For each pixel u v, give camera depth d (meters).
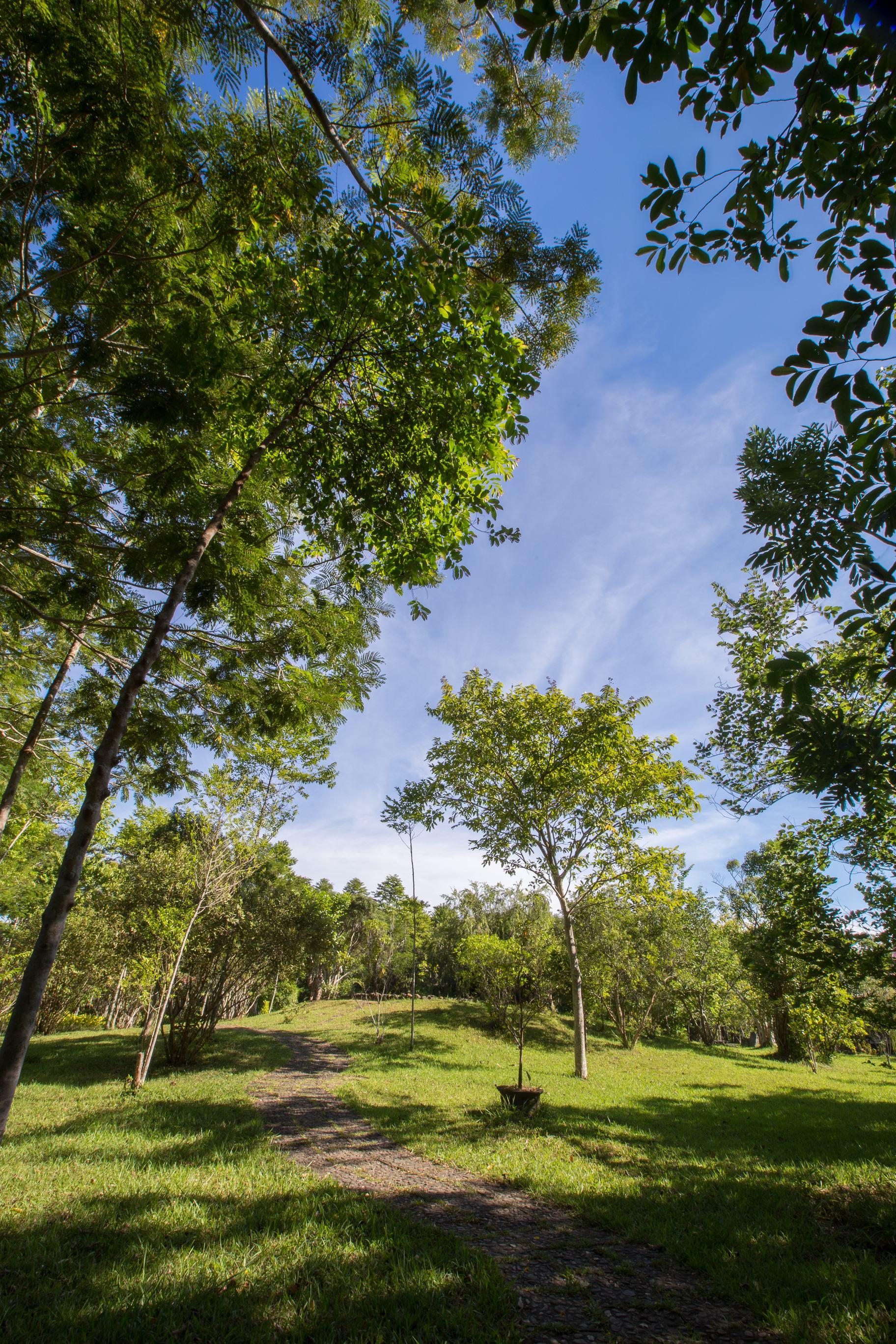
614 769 16.25
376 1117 8.57
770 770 9.09
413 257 4.09
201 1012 14.44
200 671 6.49
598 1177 6.19
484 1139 7.50
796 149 2.54
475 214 3.79
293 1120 8.41
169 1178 5.50
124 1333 3.11
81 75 3.24
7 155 3.62
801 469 3.30
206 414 4.37
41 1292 3.43
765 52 2.21
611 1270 4.18
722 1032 40.66
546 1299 3.72
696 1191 5.77
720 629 9.42
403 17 4.38
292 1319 3.31
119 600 5.90
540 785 16.14
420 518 5.92
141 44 3.35
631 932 21.30
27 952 16.77
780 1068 19.89
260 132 3.92
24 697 9.30
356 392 5.33
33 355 4.03
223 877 12.73
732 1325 3.49
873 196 2.44
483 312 4.31
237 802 13.09
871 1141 8.29
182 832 14.52
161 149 3.59
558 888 16.17
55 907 3.49
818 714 3.10
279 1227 4.54
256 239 4.50
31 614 5.64
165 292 4.10
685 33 2.20
